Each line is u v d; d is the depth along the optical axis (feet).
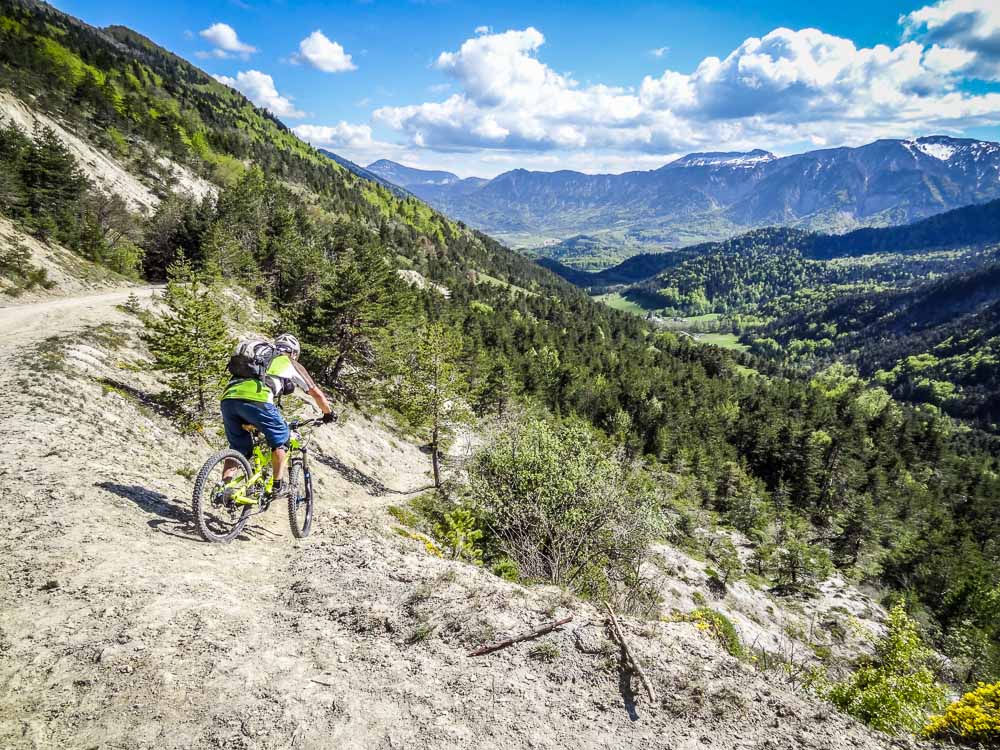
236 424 17.21
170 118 495.00
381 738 9.37
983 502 304.71
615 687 11.56
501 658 12.16
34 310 84.43
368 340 120.47
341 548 17.97
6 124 256.93
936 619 154.51
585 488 50.49
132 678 9.82
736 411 378.53
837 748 10.87
